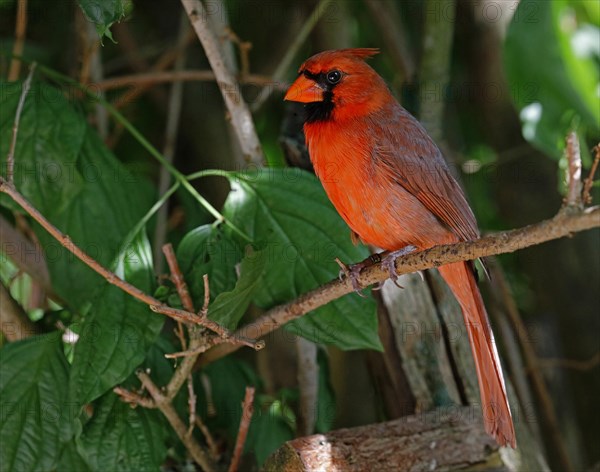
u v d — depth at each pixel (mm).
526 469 9992
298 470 8094
